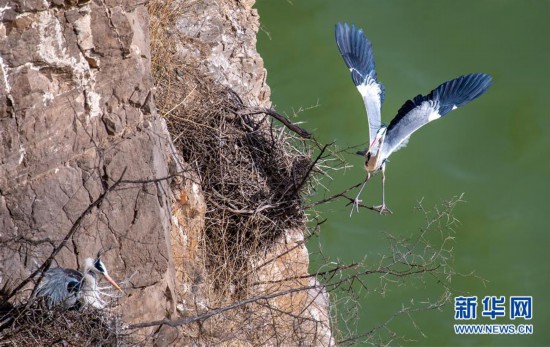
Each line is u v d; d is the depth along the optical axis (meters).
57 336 12.75
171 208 15.10
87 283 12.96
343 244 24.25
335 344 16.23
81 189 13.26
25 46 12.50
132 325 13.21
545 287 25.64
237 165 16.50
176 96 16.89
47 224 13.09
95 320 13.00
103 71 13.20
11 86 12.53
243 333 15.79
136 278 13.75
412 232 25.78
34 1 12.37
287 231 16.78
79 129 13.14
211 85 17.33
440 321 23.84
